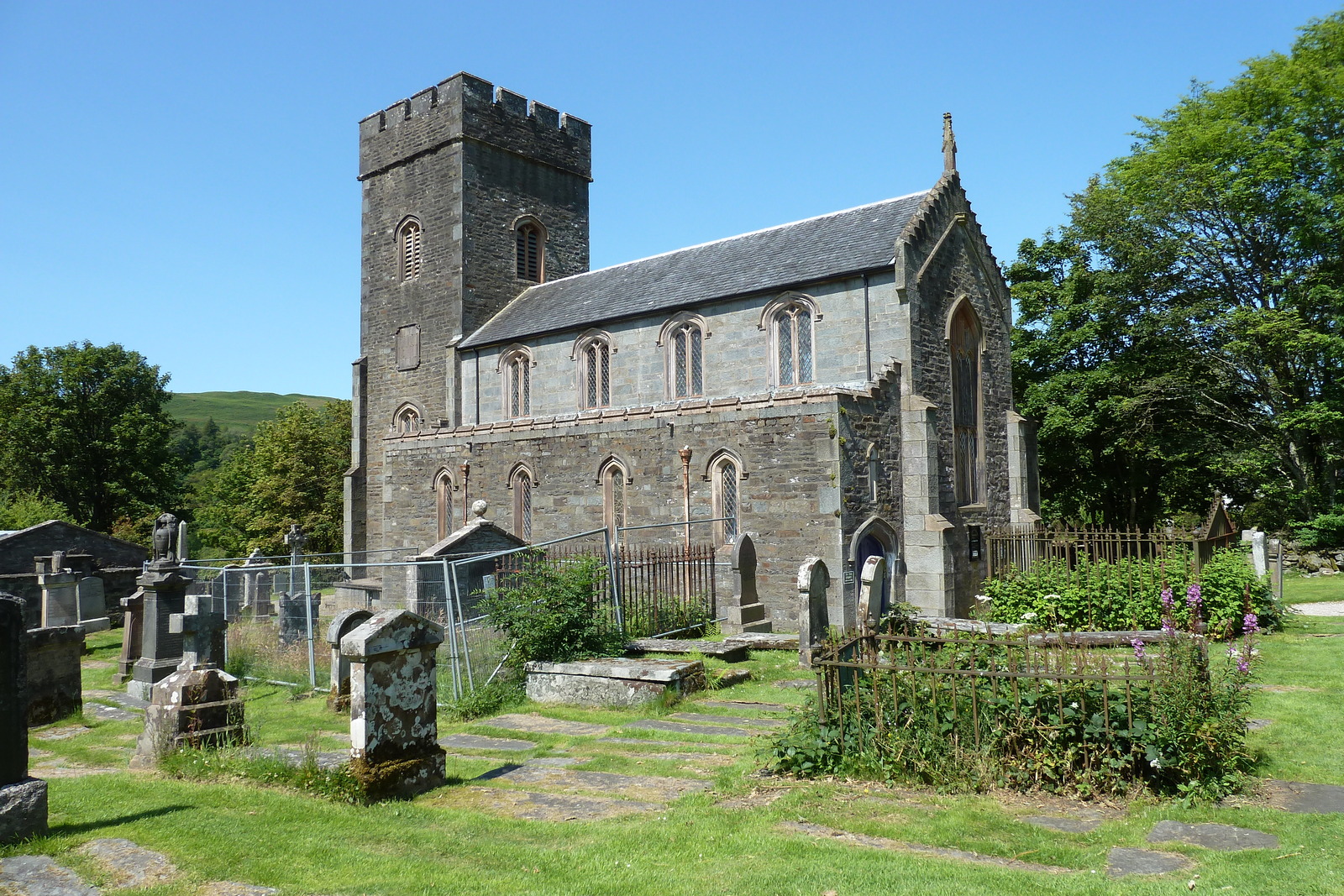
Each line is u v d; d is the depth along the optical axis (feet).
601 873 21.38
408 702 30.40
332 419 203.31
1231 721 27.55
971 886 19.72
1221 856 21.53
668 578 68.03
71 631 49.34
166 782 30.89
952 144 91.66
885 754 28.89
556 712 44.19
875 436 74.08
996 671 28.09
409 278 129.18
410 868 21.70
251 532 189.88
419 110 127.75
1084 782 26.61
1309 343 106.22
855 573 70.03
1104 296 115.75
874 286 81.66
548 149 134.41
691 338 94.38
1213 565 57.16
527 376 110.93
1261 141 114.42
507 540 69.87
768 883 20.22
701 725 39.50
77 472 184.03
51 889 19.79
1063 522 125.39
